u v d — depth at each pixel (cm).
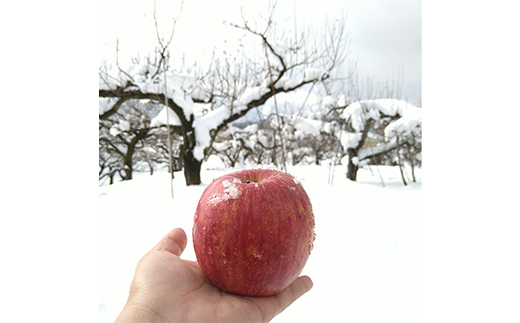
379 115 649
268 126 790
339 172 744
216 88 612
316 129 675
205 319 66
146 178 602
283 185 67
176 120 512
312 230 69
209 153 741
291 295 78
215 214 64
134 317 65
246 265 62
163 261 78
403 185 598
